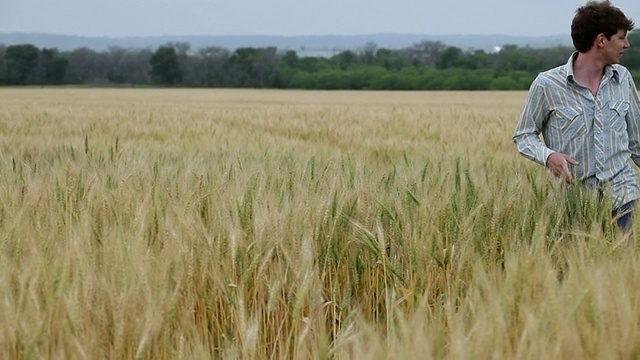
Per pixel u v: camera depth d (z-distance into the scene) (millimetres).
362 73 87375
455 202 4863
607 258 3854
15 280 3748
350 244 4625
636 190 5125
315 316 3734
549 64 87438
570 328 2775
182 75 94125
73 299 3221
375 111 26531
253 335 3209
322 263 4500
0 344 3049
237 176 6078
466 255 4273
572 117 5164
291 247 4227
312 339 3572
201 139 13914
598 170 5145
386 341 3148
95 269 3738
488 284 3301
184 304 3822
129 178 5766
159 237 4391
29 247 4133
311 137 15352
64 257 3701
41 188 5586
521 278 3389
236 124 19047
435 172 6031
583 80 5191
